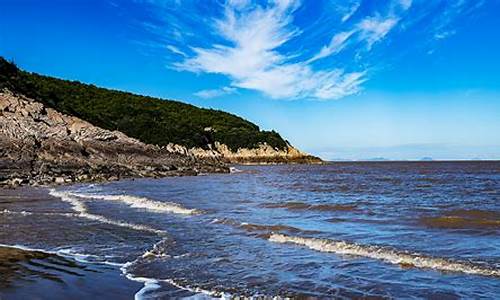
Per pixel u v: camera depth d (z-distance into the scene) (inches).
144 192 1355.8
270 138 5600.4
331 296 346.9
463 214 840.3
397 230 641.0
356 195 1334.9
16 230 639.8
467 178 2439.7
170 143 4153.5
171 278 398.0
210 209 906.7
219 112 6422.2
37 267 434.9
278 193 1391.5
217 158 4448.8
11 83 2406.5
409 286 368.8
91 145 2231.8
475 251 495.8
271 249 512.4
